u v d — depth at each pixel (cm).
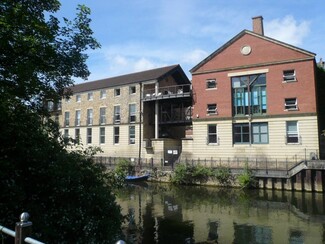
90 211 837
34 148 780
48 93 983
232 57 2983
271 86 2783
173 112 3547
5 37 741
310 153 2552
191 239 1236
